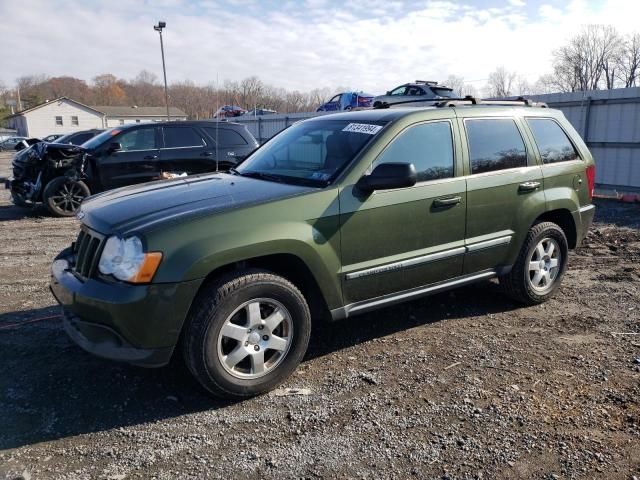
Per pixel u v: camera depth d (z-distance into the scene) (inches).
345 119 179.8
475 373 150.9
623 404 133.0
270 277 138.6
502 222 186.1
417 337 176.7
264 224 136.9
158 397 140.6
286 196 143.6
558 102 529.3
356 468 111.4
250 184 158.9
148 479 108.7
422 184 164.9
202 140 423.2
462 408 133.0
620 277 239.5
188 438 122.7
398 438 121.3
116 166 407.2
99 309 127.5
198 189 156.6
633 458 112.5
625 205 440.1
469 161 177.3
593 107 501.7
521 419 127.6
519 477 107.7
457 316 194.9
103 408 135.3
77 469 111.7
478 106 188.5
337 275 149.9
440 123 173.6
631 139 475.8
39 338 176.6
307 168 164.4
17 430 125.3
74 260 151.5
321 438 122.0
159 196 151.4
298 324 144.0
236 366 138.5
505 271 192.2
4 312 202.5
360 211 151.5
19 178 449.4
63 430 125.6
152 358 128.2
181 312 127.7
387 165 147.5
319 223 145.3
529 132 198.8
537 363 156.4
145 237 126.2
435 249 169.6
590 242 311.1
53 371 153.9
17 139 1994.3
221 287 131.9
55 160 423.5
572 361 157.3
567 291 221.9
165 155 414.6
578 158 215.2
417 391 141.6
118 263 127.7
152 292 124.6
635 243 305.7
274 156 181.6
